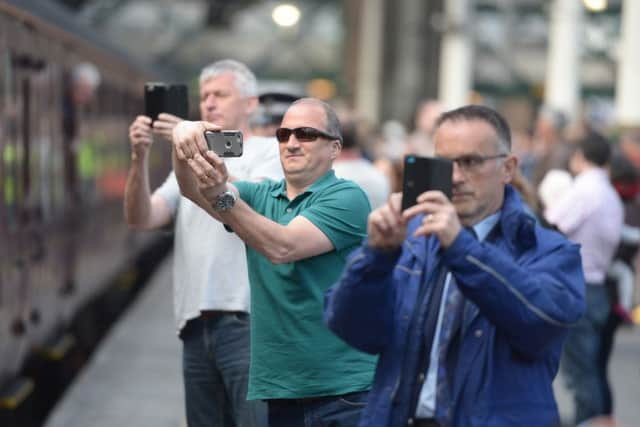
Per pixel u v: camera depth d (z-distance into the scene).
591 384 16.27
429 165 7.97
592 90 147.00
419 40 97.19
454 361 8.58
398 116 97.50
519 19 153.62
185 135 9.84
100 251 31.47
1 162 17.84
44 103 22.05
